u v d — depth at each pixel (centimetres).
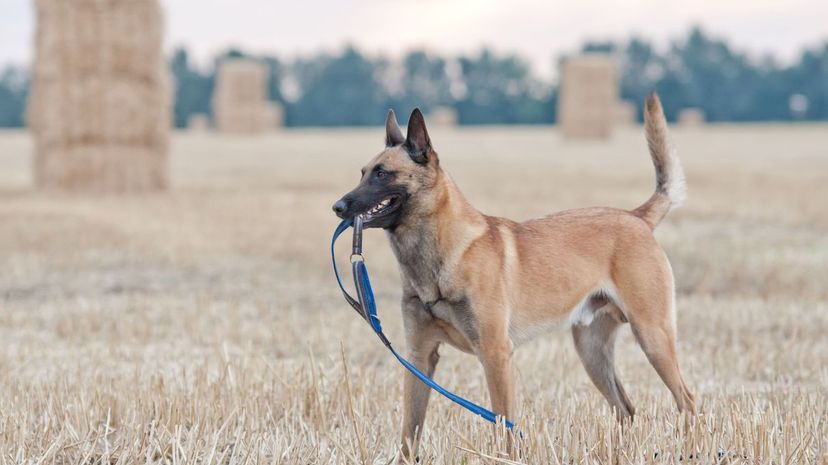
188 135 5981
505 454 481
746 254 1297
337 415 581
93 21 1956
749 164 2975
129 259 1282
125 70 1995
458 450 502
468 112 10419
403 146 526
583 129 4741
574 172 2727
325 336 853
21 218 1576
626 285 579
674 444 507
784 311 962
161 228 1516
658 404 593
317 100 10125
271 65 10694
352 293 1083
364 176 525
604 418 545
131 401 596
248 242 1417
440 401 616
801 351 784
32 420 569
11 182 2362
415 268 528
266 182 2439
